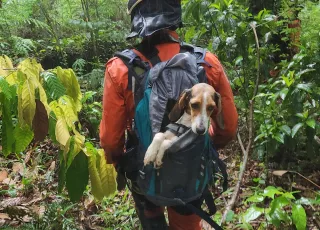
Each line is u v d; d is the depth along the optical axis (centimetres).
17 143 260
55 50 593
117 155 221
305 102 363
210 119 208
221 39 382
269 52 409
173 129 192
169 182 198
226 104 214
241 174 327
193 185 201
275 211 258
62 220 301
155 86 196
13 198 337
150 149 191
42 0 604
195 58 205
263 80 422
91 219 328
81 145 259
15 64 525
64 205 318
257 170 372
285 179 357
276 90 367
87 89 518
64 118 246
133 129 209
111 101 205
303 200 269
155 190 202
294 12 415
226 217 289
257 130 400
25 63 248
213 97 188
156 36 206
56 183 370
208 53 213
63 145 244
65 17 627
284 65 389
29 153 386
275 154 371
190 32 390
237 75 407
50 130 253
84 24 564
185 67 197
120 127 211
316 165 373
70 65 600
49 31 621
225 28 361
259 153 365
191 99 187
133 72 200
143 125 199
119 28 658
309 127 344
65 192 355
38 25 595
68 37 643
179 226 235
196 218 233
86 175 263
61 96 251
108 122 208
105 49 606
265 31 390
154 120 193
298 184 353
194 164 195
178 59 196
